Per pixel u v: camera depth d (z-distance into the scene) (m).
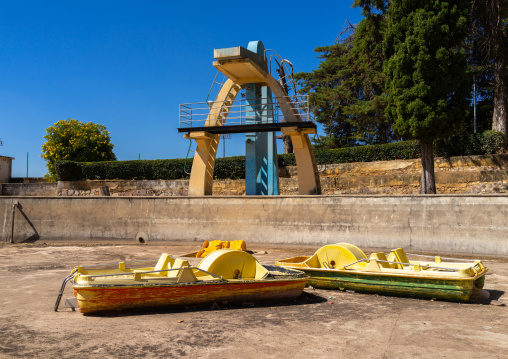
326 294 10.46
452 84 20.88
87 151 37.34
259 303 9.39
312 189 21.80
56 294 10.52
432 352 6.36
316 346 6.64
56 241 23.12
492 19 23.67
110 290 8.31
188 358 6.12
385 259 11.07
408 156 26.77
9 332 7.41
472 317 8.33
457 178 24.19
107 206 23.02
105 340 6.95
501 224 16.59
